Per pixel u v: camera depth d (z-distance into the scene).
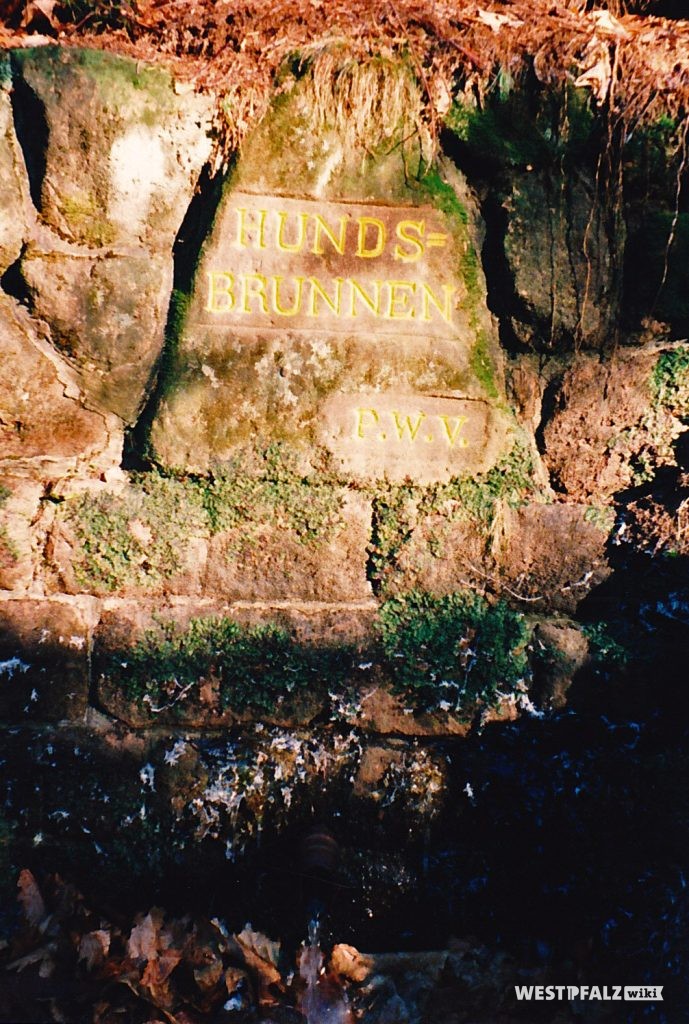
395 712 2.47
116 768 2.41
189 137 2.19
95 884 2.40
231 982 2.32
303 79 2.16
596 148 2.21
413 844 2.44
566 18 2.32
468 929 2.46
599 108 2.18
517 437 2.42
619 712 2.47
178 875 2.41
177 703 2.44
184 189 2.22
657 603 2.49
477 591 2.49
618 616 2.52
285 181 2.21
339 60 2.15
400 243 2.27
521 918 2.45
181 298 2.27
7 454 2.32
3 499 2.36
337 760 2.45
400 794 2.44
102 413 2.33
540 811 2.44
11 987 2.21
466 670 2.48
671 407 2.39
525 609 2.51
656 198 2.24
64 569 2.41
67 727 2.42
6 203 2.17
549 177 2.24
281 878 2.44
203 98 2.17
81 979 2.26
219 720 2.45
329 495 2.42
